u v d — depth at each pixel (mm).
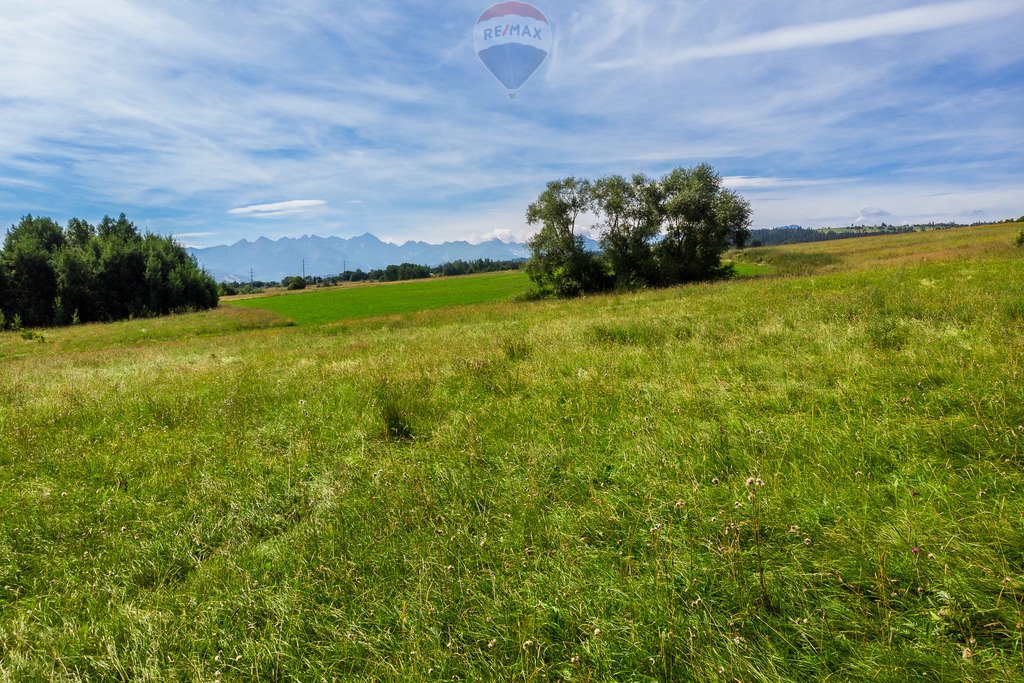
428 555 3107
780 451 3924
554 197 39812
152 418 6516
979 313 7434
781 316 9750
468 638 2486
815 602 2424
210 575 3172
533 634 2410
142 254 61875
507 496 3826
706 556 2801
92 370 12430
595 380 6234
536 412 5457
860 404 4480
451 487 4051
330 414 6211
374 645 2492
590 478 3969
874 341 6680
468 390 6672
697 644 2256
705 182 39312
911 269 18859
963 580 2322
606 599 2602
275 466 4812
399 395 6578
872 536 2764
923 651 2066
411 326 23156
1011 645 2053
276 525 3871
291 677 2387
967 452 3467
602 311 17406
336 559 3199
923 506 2922
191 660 2490
